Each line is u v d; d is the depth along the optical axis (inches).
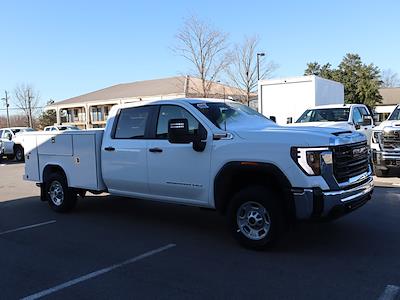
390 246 224.5
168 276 194.2
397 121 442.6
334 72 2117.4
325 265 199.5
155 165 258.5
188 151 241.8
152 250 232.7
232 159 222.4
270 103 724.7
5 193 460.4
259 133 218.8
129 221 300.5
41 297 177.0
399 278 182.4
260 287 177.8
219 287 179.6
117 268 207.0
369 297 164.9
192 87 1348.4
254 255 216.8
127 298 172.9
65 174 323.6
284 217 213.6
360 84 2048.5
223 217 302.5
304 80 688.4
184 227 278.7
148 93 1568.7
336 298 164.9
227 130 230.2
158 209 336.5
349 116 514.6
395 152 427.2
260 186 219.8
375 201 332.8
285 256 213.0
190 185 243.3
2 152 935.7
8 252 237.3
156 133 261.9
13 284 191.6
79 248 241.1
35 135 346.3
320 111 540.7
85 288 184.5
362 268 194.4
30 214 336.8
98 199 385.4
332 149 203.8
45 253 233.9
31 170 354.6
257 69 1296.8
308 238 240.8
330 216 204.4
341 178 208.5
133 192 279.6
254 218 219.5
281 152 207.0
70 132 313.6
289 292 171.8
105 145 290.8
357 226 263.1
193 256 219.9
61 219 314.7
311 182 200.8
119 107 289.1
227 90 1350.9
